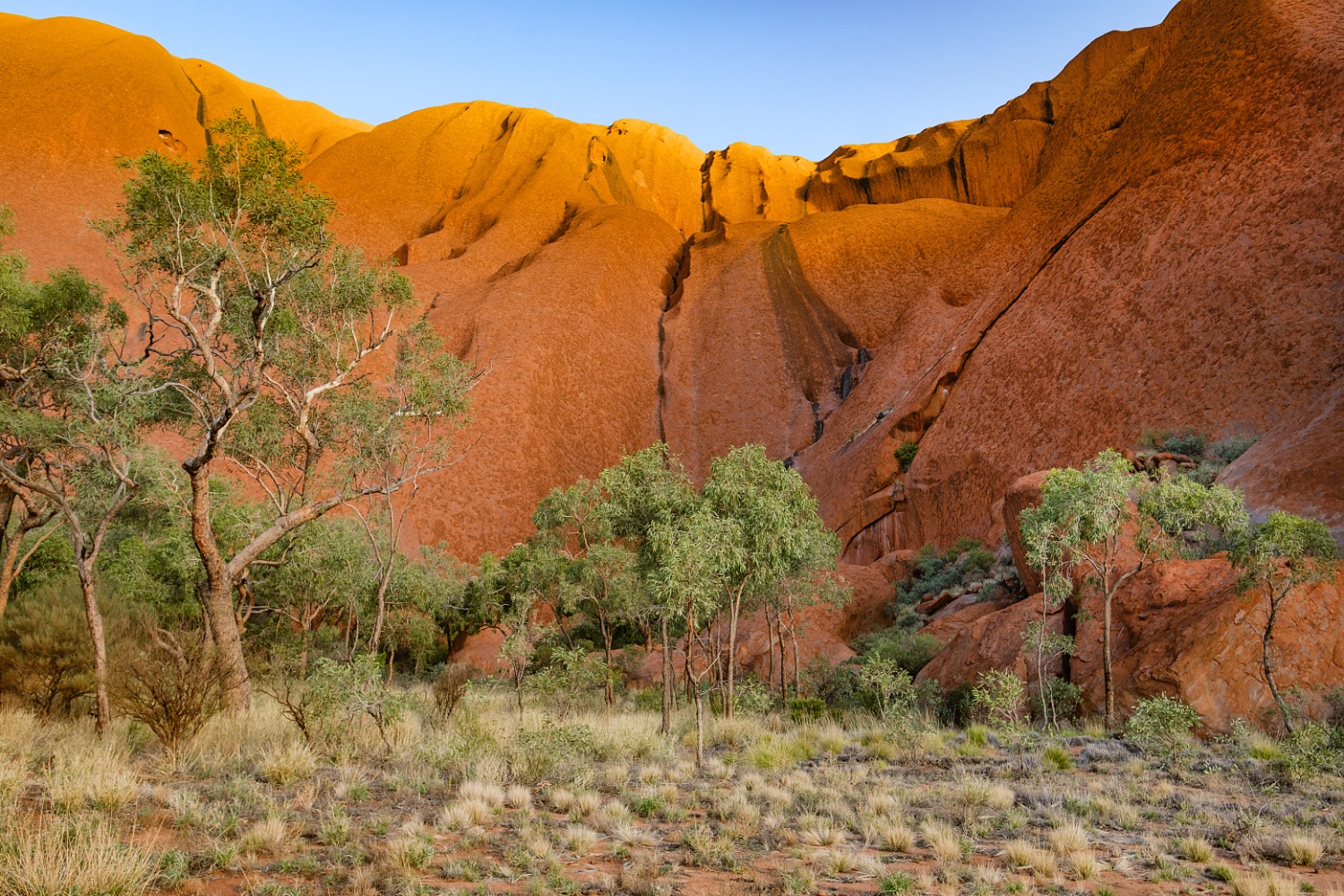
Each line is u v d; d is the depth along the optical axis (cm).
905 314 7119
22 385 1395
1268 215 3816
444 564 4153
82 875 434
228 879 499
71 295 1448
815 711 1761
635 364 8381
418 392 1655
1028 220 6825
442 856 589
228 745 986
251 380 1277
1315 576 1396
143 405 1298
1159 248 4281
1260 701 1398
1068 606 1938
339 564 2320
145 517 2036
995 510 3906
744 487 1427
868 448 5516
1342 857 663
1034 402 4378
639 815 772
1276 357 3356
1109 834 738
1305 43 4303
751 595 1991
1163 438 3478
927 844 689
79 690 1247
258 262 1431
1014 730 1327
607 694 1925
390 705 1063
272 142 1380
